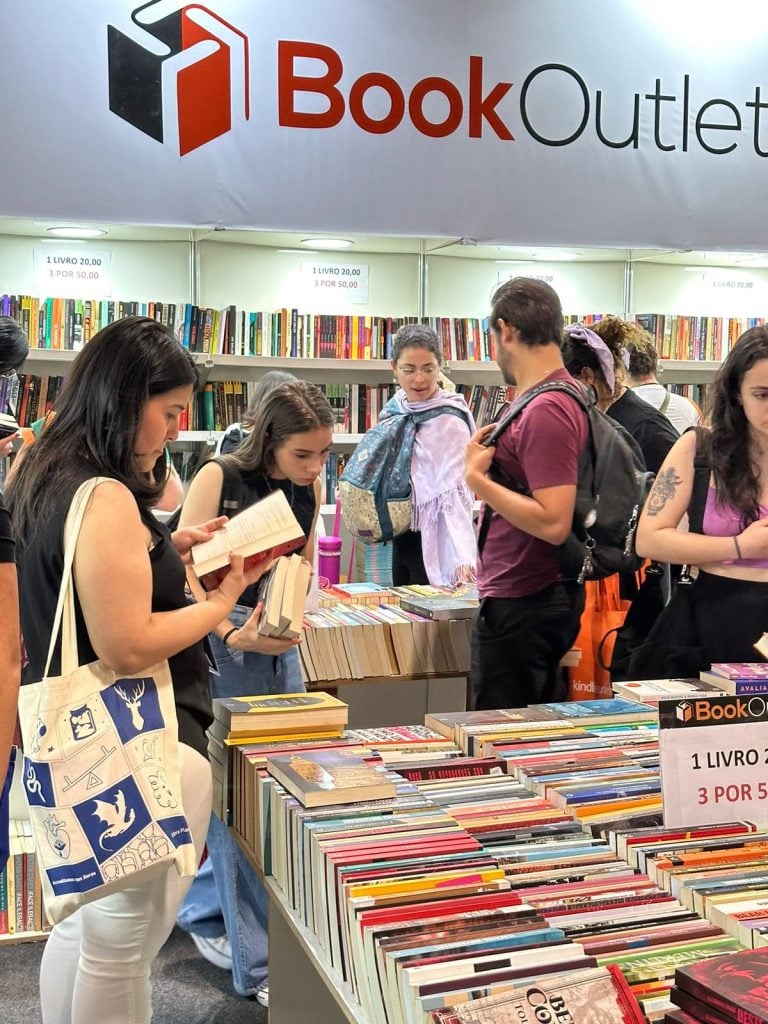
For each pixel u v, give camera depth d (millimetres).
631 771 1854
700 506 2459
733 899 1357
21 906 2930
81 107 3992
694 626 2500
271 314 4965
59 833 1529
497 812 1687
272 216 4258
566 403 2479
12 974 2742
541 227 4586
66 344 4672
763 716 1634
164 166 4109
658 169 4707
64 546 1584
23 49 3910
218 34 4129
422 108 4387
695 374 5855
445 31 4379
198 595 1966
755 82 4777
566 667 2816
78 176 4012
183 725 1721
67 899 1522
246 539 1920
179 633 1629
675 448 2523
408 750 2004
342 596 3436
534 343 2539
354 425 5172
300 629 2189
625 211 4684
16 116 3922
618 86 4613
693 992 1033
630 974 1175
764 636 2291
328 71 4262
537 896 1385
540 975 1146
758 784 1620
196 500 2420
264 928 2627
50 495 1617
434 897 1352
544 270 5582
